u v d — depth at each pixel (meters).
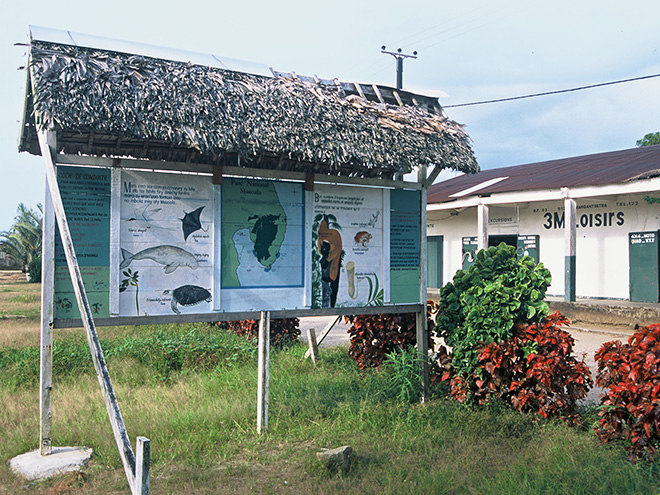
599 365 5.48
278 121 6.01
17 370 8.23
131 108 5.23
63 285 5.43
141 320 5.71
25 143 6.25
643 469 4.70
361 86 7.48
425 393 7.08
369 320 8.20
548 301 16.27
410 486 4.56
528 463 5.06
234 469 4.96
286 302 6.50
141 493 3.30
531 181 17.80
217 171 6.09
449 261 22.36
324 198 6.81
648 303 15.84
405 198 7.40
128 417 6.25
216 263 6.10
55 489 4.57
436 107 7.90
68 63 5.24
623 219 16.94
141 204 5.77
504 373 6.30
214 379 7.92
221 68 6.36
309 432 5.88
